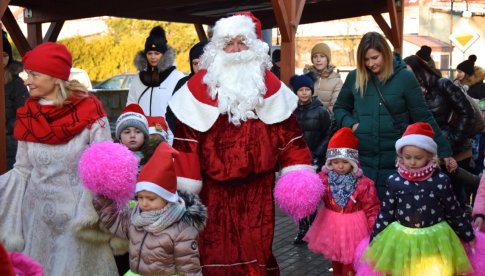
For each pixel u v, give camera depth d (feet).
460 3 100.12
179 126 12.84
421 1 104.47
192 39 107.76
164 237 10.60
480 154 24.45
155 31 20.94
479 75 33.30
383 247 12.80
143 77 20.88
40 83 11.81
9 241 12.13
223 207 12.71
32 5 35.24
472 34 55.42
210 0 32.60
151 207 10.67
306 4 40.40
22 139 12.21
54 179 12.02
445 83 17.42
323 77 24.89
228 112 12.51
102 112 12.32
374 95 15.16
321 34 111.65
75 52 104.99
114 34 109.81
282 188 12.82
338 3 39.52
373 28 109.50
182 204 10.88
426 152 12.59
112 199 11.38
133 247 10.94
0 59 16.58
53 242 12.12
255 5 38.68
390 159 15.12
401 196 12.75
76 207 11.95
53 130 11.85
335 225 14.84
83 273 11.86
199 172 12.53
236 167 12.48
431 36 102.89
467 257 12.48
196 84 12.87
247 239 12.60
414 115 15.02
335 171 15.20
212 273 12.66
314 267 18.13
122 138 14.14
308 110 21.16
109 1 35.35
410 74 15.05
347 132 14.92
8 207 12.32
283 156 13.19
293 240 21.20
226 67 12.72
